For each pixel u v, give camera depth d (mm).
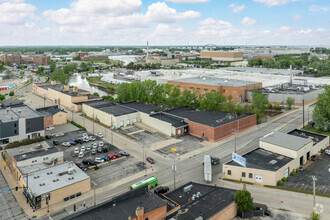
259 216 62156
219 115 128500
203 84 191750
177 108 142750
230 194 66188
